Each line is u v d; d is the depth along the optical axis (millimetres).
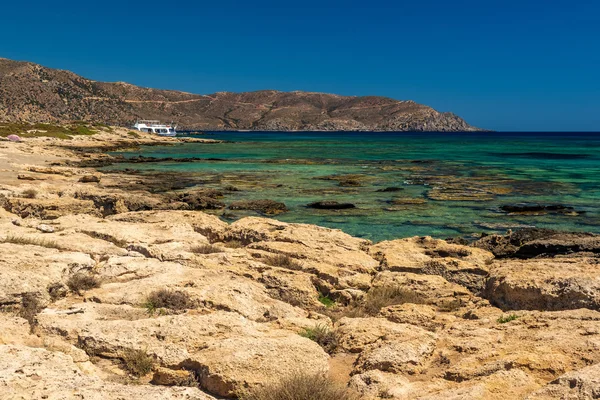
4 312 9508
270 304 11141
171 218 19953
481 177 49312
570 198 36406
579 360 6770
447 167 60438
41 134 89438
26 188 27016
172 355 7512
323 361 7543
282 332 8719
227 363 7074
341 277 13570
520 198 36406
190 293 10680
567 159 74062
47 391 5762
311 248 15961
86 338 8078
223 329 8586
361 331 9094
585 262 13531
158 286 11062
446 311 11992
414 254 15555
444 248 16062
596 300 10328
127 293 10672
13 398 5480
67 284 11102
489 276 13391
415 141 153625
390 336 8758
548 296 10969
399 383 6742
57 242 14102
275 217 29734
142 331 8336
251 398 6418
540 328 8523
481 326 9320
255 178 47781
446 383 6738
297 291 12516
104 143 94250
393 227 26875
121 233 15977
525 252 18312
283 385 6375
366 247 16688
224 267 13492
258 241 17609
